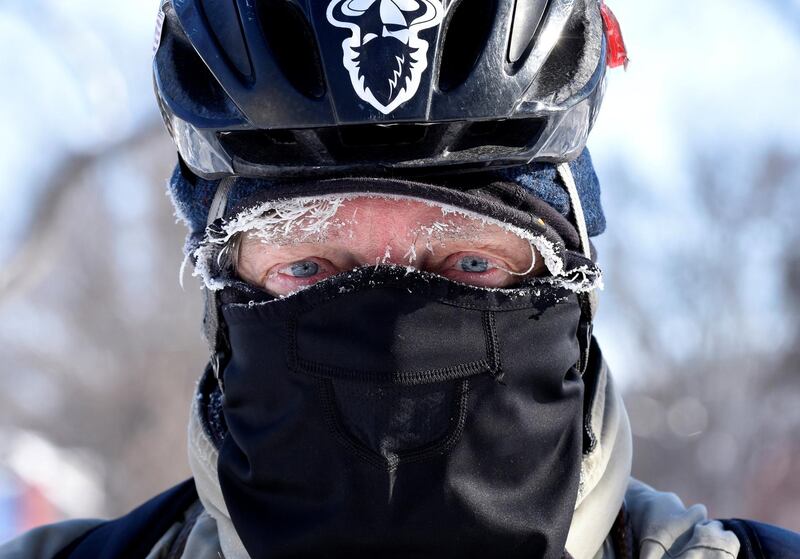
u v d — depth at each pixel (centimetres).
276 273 192
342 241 186
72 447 1484
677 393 1519
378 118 174
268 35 182
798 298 1503
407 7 177
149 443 1409
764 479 1195
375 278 181
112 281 1619
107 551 215
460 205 179
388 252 185
